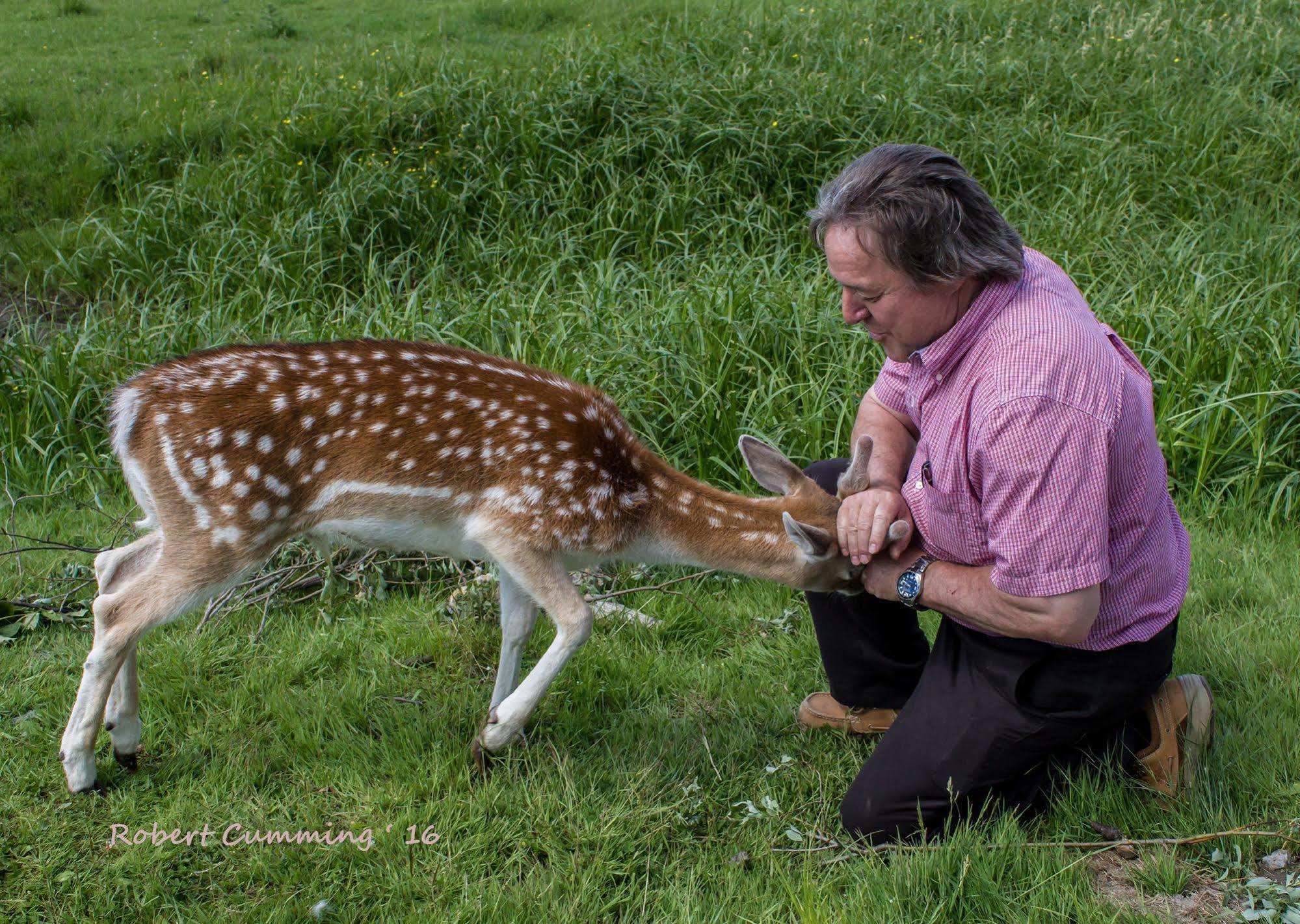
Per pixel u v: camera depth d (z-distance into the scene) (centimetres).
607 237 682
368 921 259
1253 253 644
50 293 675
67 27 1181
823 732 332
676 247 668
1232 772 298
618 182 720
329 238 668
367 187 695
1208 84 891
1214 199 732
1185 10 1054
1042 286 254
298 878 269
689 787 302
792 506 320
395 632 384
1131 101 849
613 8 1204
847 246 247
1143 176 749
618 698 349
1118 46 943
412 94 789
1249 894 255
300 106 792
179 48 1087
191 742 320
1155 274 618
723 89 797
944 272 241
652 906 264
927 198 237
